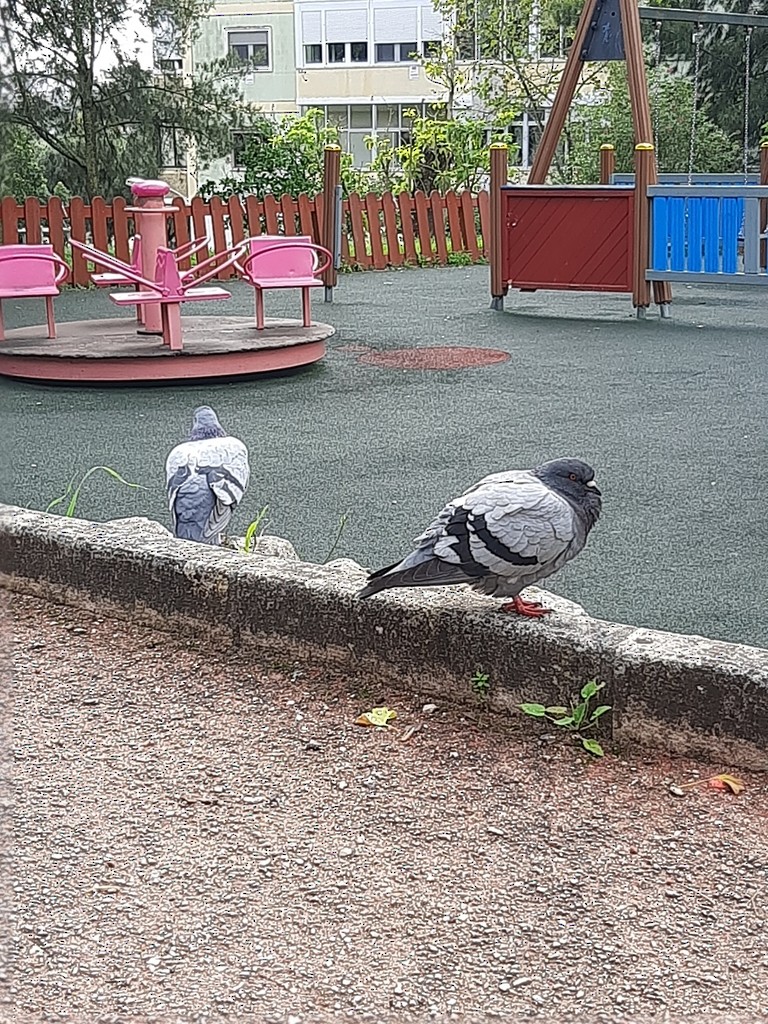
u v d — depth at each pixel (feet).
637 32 40.37
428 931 7.59
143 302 28.45
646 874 8.18
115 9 64.13
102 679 11.51
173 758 9.95
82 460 20.76
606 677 10.00
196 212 56.13
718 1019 6.75
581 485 10.36
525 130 99.76
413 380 28.99
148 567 12.63
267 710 10.82
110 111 64.95
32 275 30.60
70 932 7.60
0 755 6.28
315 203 59.16
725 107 90.07
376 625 11.21
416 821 8.91
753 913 7.73
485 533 9.99
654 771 9.57
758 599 13.35
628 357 32.48
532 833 8.72
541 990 7.02
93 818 8.98
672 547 15.33
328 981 7.13
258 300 32.01
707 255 38.96
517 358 32.40
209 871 8.29
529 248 42.55
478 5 87.04
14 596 13.62
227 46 121.29
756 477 19.10
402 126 119.34
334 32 119.34
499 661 10.53
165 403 26.20
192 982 7.13
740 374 29.55
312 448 21.62
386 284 53.01
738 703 9.45
